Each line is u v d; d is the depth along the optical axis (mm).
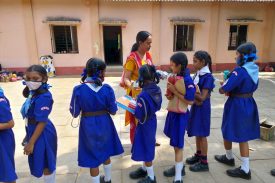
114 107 2705
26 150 2439
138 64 3488
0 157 2371
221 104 6516
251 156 3645
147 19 11344
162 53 11773
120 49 12164
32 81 2379
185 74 2850
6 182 2434
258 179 3082
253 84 2934
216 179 3096
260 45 12352
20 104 6699
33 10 10766
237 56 3000
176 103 2887
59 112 5906
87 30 11148
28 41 10938
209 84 3000
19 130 4820
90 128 2600
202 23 11586
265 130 4105
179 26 11602
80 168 3416
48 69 10844
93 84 2592
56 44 11234
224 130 3117
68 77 10812
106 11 11133
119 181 3107
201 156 3256
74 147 4055
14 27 10812
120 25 11359
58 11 10898
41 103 2393
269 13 11891
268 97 7281
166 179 3133
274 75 11117
